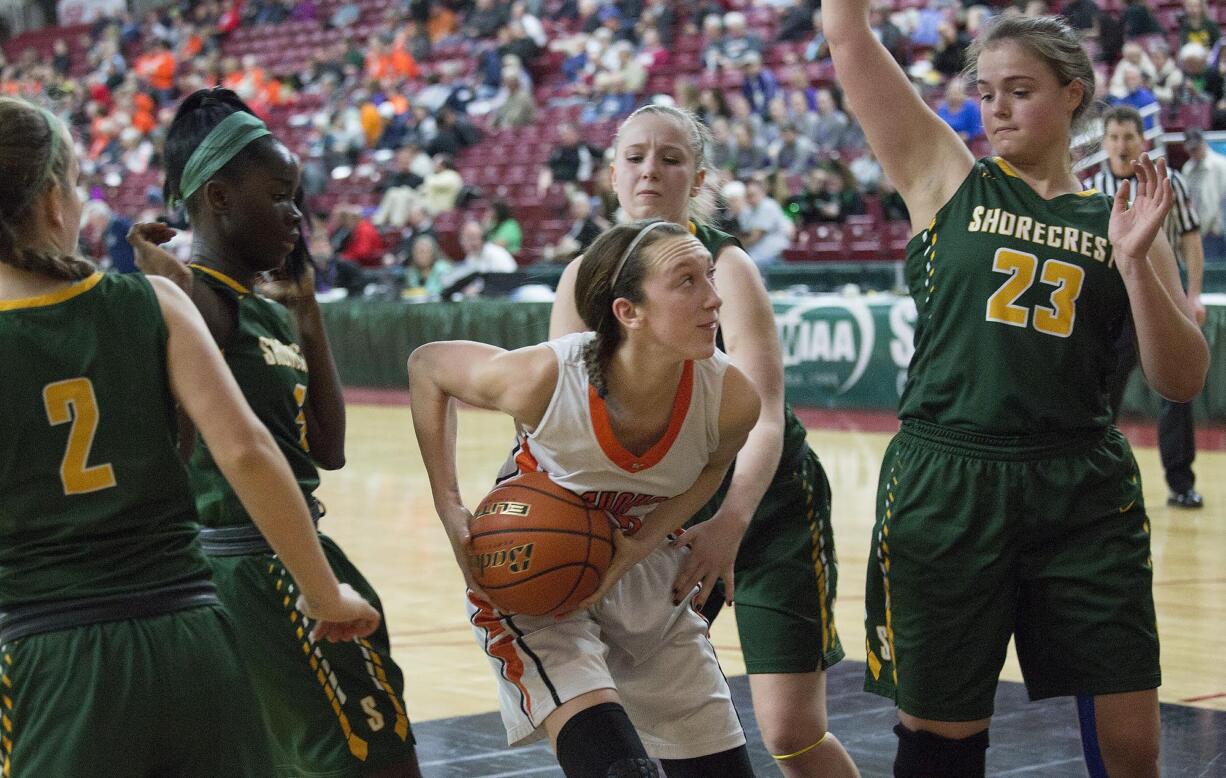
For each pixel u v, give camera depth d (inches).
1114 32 564.1
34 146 84.2
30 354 83.4
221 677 87.0
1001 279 116.5
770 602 132.4
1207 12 572.7
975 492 117.1
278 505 86.0
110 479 84.4
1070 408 116.6
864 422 477.7
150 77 1008.2
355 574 119.2
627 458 104.2
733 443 107.6
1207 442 422.9
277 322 117.3
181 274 108.3
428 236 623.5
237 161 114.0
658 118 126.7
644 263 99.6
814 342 502.9
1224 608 229.8
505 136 762.2
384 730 115.2
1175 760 161.5
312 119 870.4
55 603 83.6
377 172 775.7
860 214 571.8
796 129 618.8
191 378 85.8
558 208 672.4
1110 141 246.7
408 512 344.5
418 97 821.9
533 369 104.2
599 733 103.4
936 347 119.4
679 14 770.8
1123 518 117.8
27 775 81.8
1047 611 118.3
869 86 120.0
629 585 112.6
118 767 82.7
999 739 173.6
